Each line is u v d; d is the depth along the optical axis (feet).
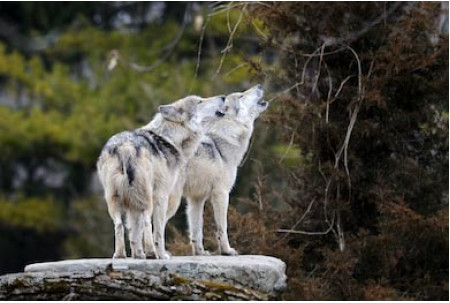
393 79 108.27
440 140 112.27
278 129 114.21
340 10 110.63
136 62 198.59
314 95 110.93
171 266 74.84
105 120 194.90
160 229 78.89
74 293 72.64
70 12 224.74
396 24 110.42
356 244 104.83
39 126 200.13
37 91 207.51
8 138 201.05
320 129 109.09
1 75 223.30
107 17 221.46
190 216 87.92
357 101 105.91
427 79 110.52
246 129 89.25
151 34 206.39
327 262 104.42
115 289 72.43
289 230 108.27
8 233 208.54
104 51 209.26
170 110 80.74
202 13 161.07
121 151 77.00
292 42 112.88
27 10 226.58
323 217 109.70
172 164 80.28
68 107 208.85
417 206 108.88
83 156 198.18
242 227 106.01
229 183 87.81
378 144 110.83
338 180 107.65
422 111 111.75
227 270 75.72
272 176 136.98
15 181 212.02
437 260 106.11
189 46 196.03
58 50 219.41
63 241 204.33
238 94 89.86
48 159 213.66
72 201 202.39
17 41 226.58
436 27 110.52
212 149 86.94
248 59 115.65
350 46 110.73
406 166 109.60
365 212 109.81
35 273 73.97
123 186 76.38
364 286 101.40
